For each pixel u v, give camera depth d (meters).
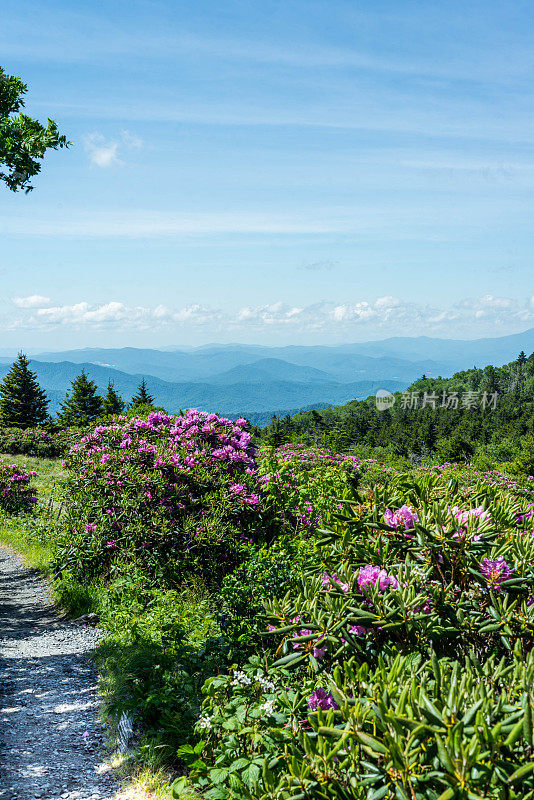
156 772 4.36
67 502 13.24
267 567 7.40
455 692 2.23
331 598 3.31
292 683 4.30
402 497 3.94
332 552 3.78
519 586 3.16
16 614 10.31
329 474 11.58
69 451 13.77
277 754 3.38
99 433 13.59
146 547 11.32
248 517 11.75
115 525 11.65
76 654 7.73
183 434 13.05
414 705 2.25
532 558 3.30
